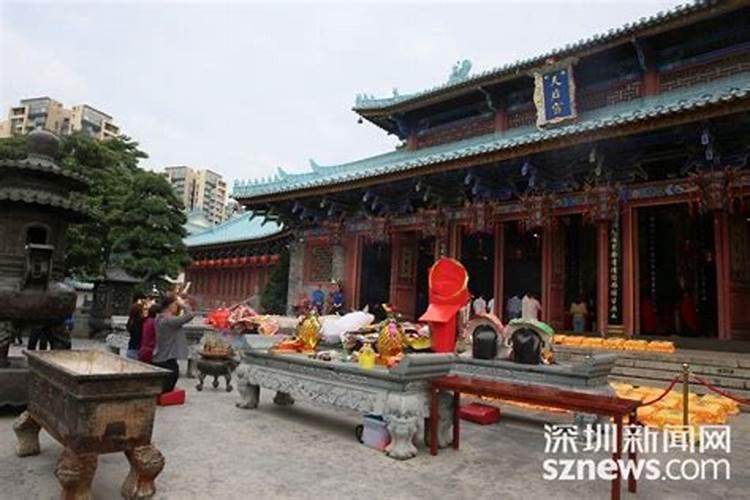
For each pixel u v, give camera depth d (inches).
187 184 3558.1
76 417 191.3
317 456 273.6
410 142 1084.5
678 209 900.0
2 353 362.0
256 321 572.1
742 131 565.0
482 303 807.1
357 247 979.3
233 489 218.1
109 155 1228.5
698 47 735.1
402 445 276.7
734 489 241.0
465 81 925.8
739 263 611.2
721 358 505.7
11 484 214.4
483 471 258.2
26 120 2898.6
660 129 570.3
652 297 903.1
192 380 528.4
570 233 946.1
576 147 627.2
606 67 813.2
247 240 1562.5
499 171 756.0
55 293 367.6
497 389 265.1
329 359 349.7
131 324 486.0
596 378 353.1
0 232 370.0
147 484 203.0
